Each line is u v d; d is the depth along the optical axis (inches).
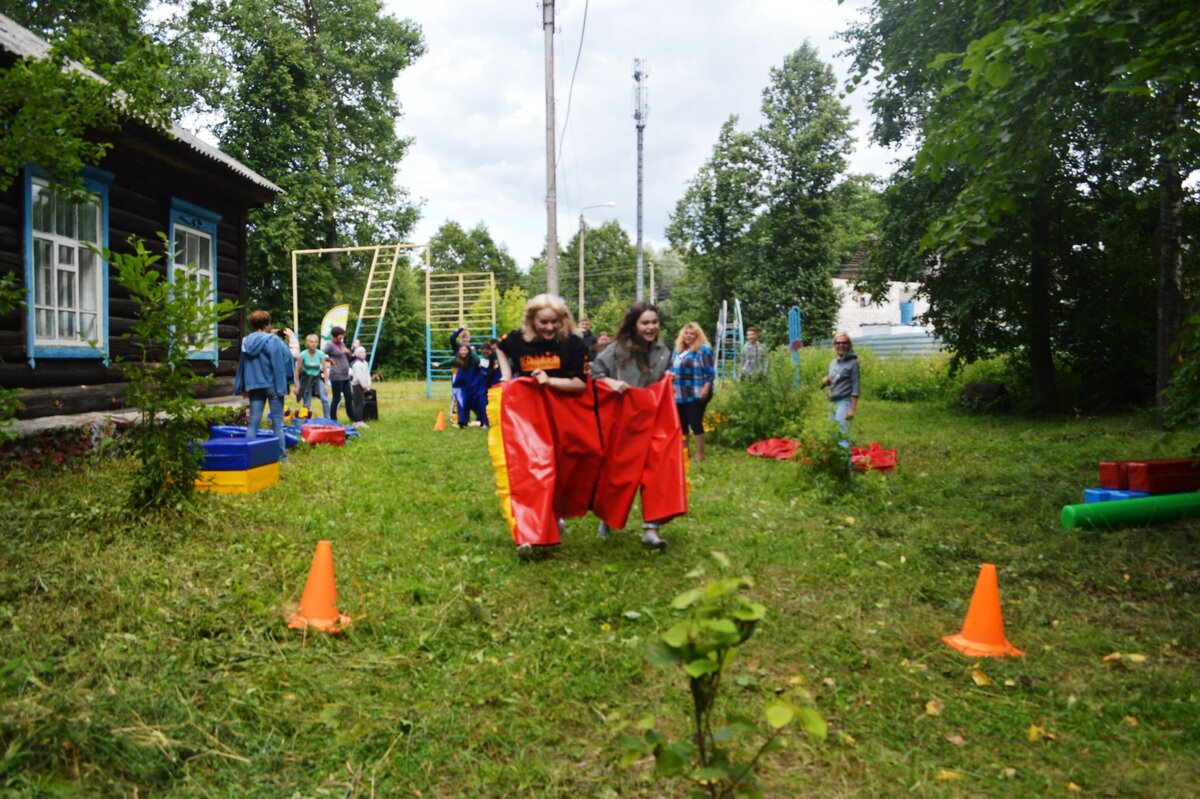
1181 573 219.9
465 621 180.7
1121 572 224.1
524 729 132.7
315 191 1357.0
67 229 375.9
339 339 598.2
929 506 318.7
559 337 243.4
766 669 159.0
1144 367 692.1
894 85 571.5
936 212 638.5
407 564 222.7
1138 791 118.4
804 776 120.3
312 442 464.8
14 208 341.7
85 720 120.5
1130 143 460.8
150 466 240.7
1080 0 185.9
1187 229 643.5
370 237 1540.4
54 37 205.8
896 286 1611.7
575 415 243.0
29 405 339.9
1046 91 232.2
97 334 397.4
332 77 1450.5
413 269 2020.2
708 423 536.7
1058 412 712.4
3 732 116.5
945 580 220.7
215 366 499.2
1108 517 268.2
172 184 459.8
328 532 251.3
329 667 153.9
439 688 146.8
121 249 414.0
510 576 215.0
